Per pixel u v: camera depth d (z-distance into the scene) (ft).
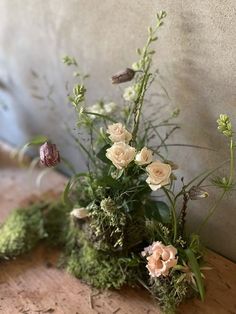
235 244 1.70
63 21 1.92
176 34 1.54
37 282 1.71
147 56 1.59
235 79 1.44
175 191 1.82
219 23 1.41
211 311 1.54
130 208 1.58
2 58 2.37
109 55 1.82
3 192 2.26
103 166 1.73
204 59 1.50
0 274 1.76
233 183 1.59
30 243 1.88
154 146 1.82
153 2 1.55
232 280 1.65
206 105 1.57
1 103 2.57
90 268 1.72
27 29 2.12
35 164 2.49
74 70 2.00
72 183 1.78
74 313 1.57
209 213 1.70
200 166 1.69
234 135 1.52
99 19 1.77
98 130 1.83
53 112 2.25
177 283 1.47
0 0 2.16
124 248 1.64
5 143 2.71
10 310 1.59
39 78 2.22
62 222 1.98
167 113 1.73
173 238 1.55
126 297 1.62
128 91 1.61
